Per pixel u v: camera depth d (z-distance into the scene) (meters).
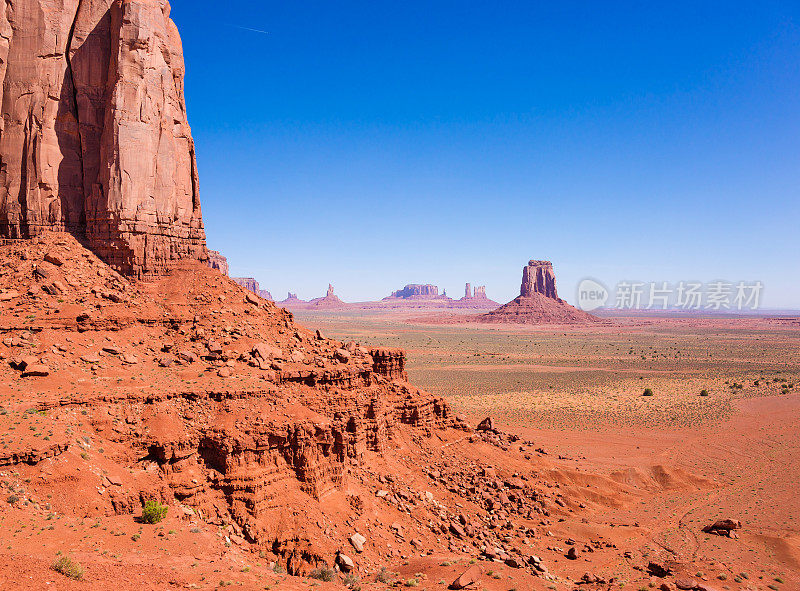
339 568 33.22
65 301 42.12
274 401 39.09
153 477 31.56
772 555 46.38
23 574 19.22
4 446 26.75
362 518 38.50
